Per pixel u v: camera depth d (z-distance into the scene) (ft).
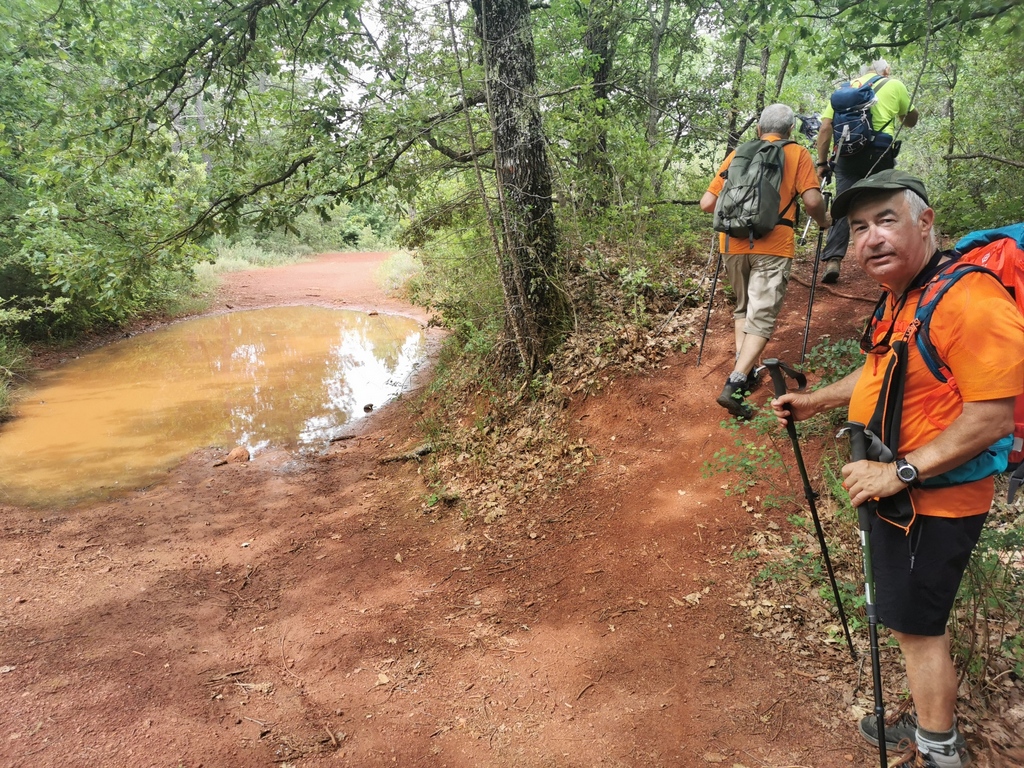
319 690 11.17
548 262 20.21
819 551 11.37
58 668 12.17
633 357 18.86
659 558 12.95
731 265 14.93
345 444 24.94
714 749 8.71
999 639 8.97
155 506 20.34
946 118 27.68
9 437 27.09
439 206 23.75
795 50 18.16
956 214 19.98
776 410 8.59
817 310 18.75
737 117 29.55
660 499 14.55
